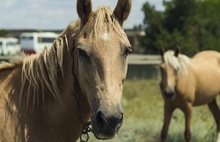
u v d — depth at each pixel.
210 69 9.69
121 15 3.49
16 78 3.65
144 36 35.16
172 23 33.00
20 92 3.58
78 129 3.66
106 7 3.43
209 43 32.75
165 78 8.76
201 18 34.03
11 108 3.51
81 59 3.30
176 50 9.01
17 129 3.46
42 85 3.60
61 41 3.61
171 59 8.79
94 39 3.25
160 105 13.92
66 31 3.63
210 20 34.19
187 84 8.82
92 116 3.22
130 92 16.08
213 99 9.91
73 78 3.53
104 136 3.09
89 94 3.28
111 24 3.31
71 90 3.55
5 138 3.44
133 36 38.28
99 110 3.13
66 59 3.59
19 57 3.74
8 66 3.68
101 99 3.15
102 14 3.34
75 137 3.68
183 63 8.79
